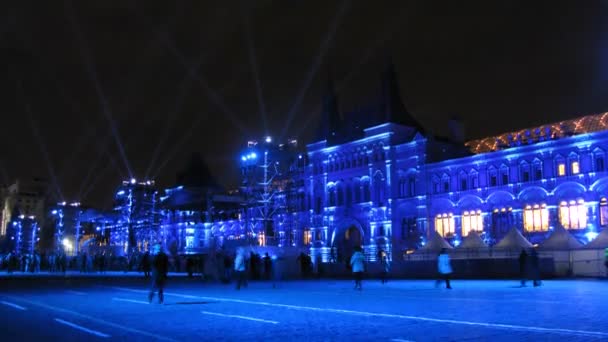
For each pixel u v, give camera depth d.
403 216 96.88
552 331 17.47
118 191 140.25
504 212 83.50
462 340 16.06
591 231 73.56
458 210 88.81
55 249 147.12
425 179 93.88
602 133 74.00
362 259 41.09
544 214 79.38
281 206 105.94
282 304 28.62
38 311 26.03
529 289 38.81
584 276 58.22
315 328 19.20
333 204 110.12
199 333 18.44
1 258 107.12
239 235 124.25
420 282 53.00
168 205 142.88
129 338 17.47
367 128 104.44
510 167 83.50
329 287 45.09
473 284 46.81
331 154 111.19
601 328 18.00
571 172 77.12
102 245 130.50
